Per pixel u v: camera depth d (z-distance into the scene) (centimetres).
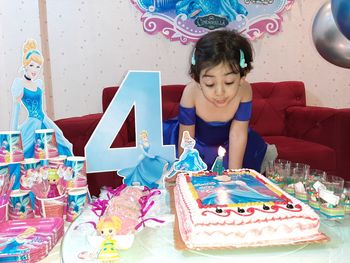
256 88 280
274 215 88
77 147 200
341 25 116
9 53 226
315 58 304
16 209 103
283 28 294
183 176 121
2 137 106
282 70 301
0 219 98
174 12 273
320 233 88
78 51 264
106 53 269
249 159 174
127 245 82
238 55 126
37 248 83
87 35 264
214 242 83
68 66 264
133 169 125
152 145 127
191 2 273
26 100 116
